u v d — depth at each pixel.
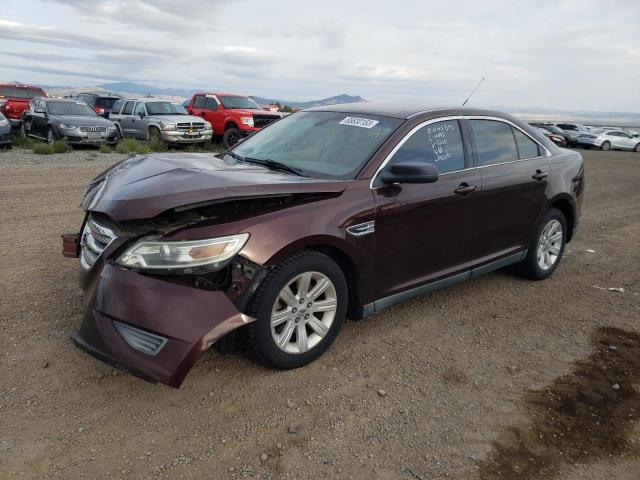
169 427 2.89
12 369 3.33
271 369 3.47
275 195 3.19
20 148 16.45
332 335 3.62
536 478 2.65
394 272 3.89
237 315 2.96
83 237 3.67
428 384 3.44
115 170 3.75
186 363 2.79
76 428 2.83
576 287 5.39
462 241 4.38
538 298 5.03
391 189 3.77
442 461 2.73
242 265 3.06
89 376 3.31
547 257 5.50
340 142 4.07
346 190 3.57
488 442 2.89
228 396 3.19
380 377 3.49
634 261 6.43
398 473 2.63
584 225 8.43
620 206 10.29
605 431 3.03
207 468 2.60
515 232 4.93
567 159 5.59
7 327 3.86
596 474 2.69
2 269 4.99
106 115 23.55
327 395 3.25
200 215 3.19
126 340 2.90
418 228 3.96
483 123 4.71
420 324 4.32
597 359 3.88
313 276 3.41
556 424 3.08
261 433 2.88
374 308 3.84
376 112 4.31
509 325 4.40
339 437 2.88
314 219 3.32
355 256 3.56
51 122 16.30
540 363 3.79
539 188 5.07
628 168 19.09
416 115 4.18
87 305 3.07
